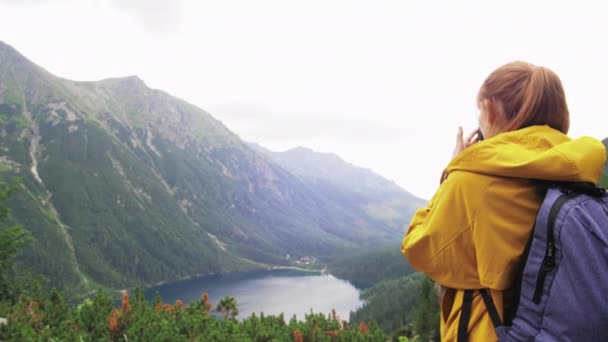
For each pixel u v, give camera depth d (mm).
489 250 1686
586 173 1589
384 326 99438
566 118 1895
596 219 1531
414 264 1914
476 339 1750
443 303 1932
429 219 1866
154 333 6980
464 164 1809
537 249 1595
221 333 7312
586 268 1466
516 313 1646
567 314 1464
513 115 1946
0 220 15742
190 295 151375
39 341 6688
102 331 7418
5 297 13250
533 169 1630
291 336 8250
